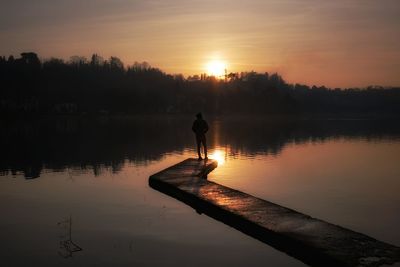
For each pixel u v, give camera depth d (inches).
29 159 933.8
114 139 1567.4
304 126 2918.3
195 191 501.0
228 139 1589.6
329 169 817.5
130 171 764.0
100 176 703.7
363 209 486.3
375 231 398.0
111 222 407.2
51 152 1080.8
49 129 2327.8
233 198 462.0
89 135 1809.8
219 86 6535.4
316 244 303.3
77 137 1684.3
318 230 338.6
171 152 1098.7
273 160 951.0
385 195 566.9
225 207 420.2
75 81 5708.7
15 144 1328.7
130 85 5910.4
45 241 348.8
